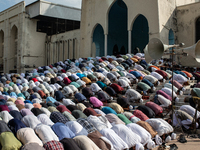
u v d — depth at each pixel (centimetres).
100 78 1415
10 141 497
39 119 659
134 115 791
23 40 3070
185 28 2070
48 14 3016
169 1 2014
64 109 787
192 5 2028
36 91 1275
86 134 592
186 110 845
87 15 2519
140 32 2634
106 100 1052
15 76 1864
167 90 1032
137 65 1562
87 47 2497
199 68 1811
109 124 676
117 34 2633
